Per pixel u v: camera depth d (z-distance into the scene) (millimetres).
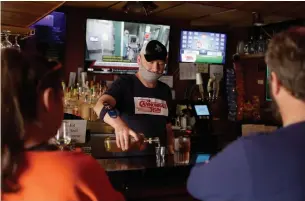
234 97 5059
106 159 2230
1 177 901
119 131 2088
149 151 2457
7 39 2494
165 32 4633
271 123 4730
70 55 4266
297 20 4434
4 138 896
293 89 942
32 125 926
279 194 896
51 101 950
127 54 4422
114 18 4371
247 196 921
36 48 4051
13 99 897
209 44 4953
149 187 1956
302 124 942
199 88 4906
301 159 898
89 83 4258
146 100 2617
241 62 5094
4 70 909
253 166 917
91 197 930
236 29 5168
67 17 4230
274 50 981
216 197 981
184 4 3883
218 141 4703
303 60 922
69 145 2000
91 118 3908
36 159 917
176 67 4848
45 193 893
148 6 3582
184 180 2045
